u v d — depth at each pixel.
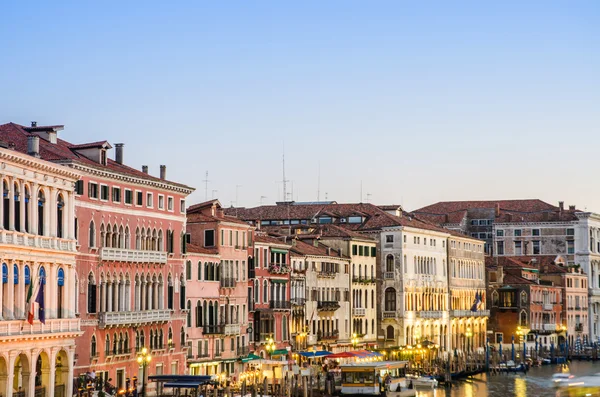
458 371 130.00
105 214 85.62
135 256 89.06
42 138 84.00
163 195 94.50
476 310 160.62
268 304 112.94
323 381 103.44
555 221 193.00
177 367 95.81
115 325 85.56
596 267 195.75
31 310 69.56
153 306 92.56
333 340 124.94
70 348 75.44
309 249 122.69
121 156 93.12
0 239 67.19
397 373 106.06
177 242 96.38
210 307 101.94
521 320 168.62
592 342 182.62
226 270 104.75
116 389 83.50
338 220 140.38
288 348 115.56
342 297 127.94
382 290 137.88
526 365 142.38
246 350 107.81
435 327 147.12
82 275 82.19
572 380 125.62
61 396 74.69
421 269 143.38
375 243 137.38
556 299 179.88
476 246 164.75
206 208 104.62
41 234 73.06
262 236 115.50
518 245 194.75
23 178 70.25
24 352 69.31
